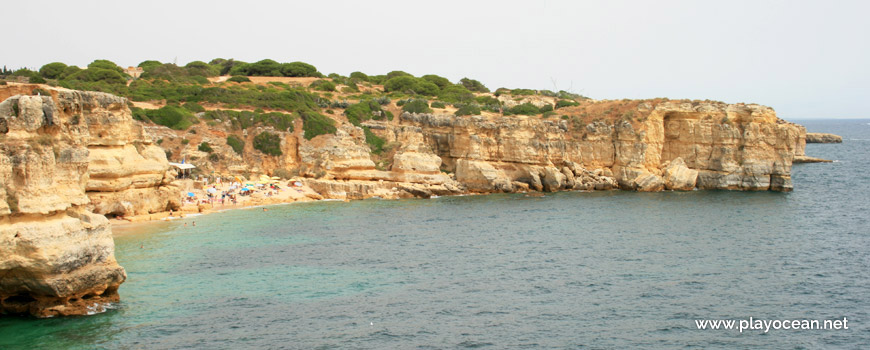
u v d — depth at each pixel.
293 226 68.88
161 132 95.31
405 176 99.25
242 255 54.25
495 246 59.94
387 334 36.50
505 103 146.50
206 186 89.75
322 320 38.53
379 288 45.38
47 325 34.09
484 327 37.91
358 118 116.06
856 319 39.47
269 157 101.38
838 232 66.69
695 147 109.00
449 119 109.31
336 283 46.38
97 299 36.88
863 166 148.12
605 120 111.94
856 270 50.69
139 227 65.12
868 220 74.19
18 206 31.59
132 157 68.75
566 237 64.50
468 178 102.88
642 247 59.56
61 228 33.19
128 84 124.88
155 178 71.62
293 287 45.06
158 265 49.81
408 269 50.84
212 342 34.38
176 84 124.94
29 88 55.59
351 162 98.75
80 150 35.50
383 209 82.88
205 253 54.50
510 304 42.19
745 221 73.88
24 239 31.53
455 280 47.81
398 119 121.81
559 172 104.81
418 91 151.38
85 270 35.19
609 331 37.41
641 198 94.94
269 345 34.41
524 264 52.94
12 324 34.03
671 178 105.38
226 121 102.38
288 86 141.50
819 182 116.19
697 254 56.47
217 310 39.53
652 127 108.88
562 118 115.38
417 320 38.91
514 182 103.62
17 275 32.75
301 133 103.31
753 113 106.19
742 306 41.97
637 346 35.28
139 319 36.94
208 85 133.12
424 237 64.00
